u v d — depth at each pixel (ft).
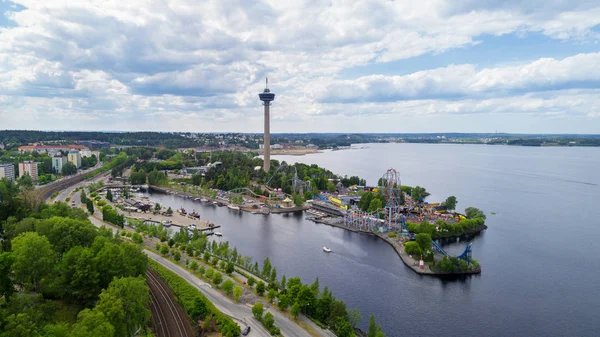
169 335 570.05
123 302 505.25
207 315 633.20
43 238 581.94
